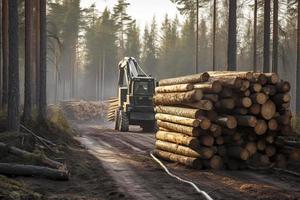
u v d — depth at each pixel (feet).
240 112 41.98
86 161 48.37
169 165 46.57
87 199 30.58
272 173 41.70
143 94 97.04
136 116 97.09
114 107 117.91
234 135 42.47
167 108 50.42
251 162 43.47
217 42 199.00
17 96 52.42
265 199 31.04
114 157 52.90
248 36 176.76
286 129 42.39
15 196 29.37
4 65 74.43
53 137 61.11
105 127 123.03
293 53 162.61
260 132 41.83
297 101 93.25
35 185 34.55
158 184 36.01
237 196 31.89
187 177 39.50
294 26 145.28
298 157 42.45
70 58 227.81
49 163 41.27
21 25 102.78
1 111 62.34
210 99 42.32
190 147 43.47
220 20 181.78
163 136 50.70
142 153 57.82
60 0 220.43
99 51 249.55
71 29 221.25
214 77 44.11
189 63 230.68
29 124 60.85
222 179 38.55
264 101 41.39
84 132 93.50
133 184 35.94
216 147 43.14
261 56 153.99
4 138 48.01
